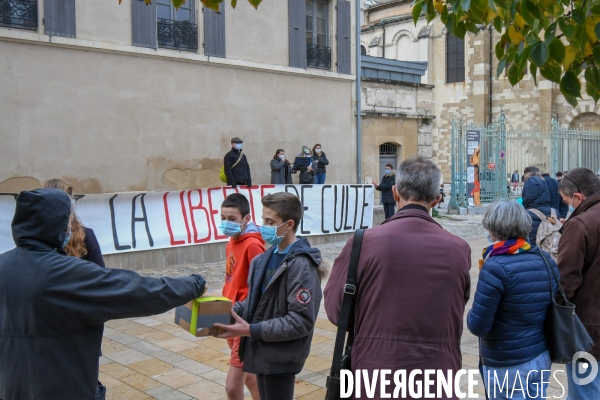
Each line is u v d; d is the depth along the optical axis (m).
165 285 2.62
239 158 12.61
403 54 37.00
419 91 19.75
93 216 9.59
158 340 6.59
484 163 19.92
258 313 3.31
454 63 35.06
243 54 13.98
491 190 20.06
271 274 3.38
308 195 12.95
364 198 13.93
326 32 16.19
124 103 11.95
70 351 2.50
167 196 10.54
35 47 10.73
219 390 5.10
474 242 13.71
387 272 2.59
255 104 14.28
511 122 33.84
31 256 2.51
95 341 2.59
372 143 18.30
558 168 20.98
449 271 2.59
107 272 2.55
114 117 11.82
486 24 5.10
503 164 20.30
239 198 3.99
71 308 2.46
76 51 11.24
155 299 2.57
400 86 19.09
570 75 4.52
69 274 2.48
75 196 9.36
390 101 18.80
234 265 4.02
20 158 10.61
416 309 2.55
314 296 3.21
